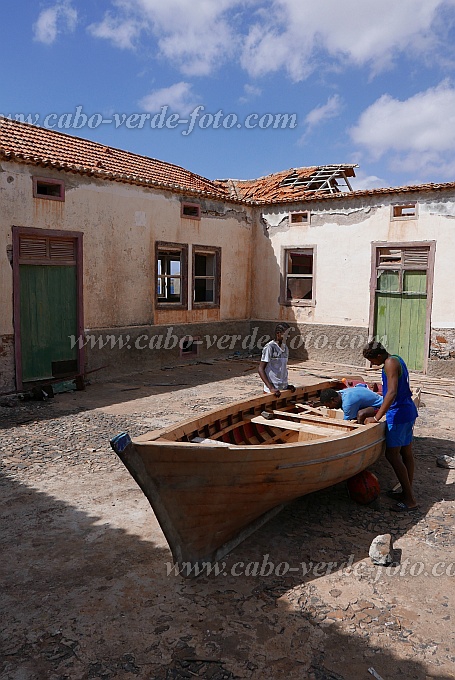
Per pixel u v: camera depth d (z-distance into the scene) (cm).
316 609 375
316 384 813
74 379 1129
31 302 1075
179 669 317
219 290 1580
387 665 320
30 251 1064
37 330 1089
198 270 1648
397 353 1421
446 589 403
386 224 1409
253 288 1709
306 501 571
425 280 1356
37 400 1016
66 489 583
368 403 636
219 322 1588
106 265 1221
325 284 1546
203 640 342
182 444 388
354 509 550
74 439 762
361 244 1460
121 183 1241
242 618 364
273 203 1614
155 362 1381
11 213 1018
